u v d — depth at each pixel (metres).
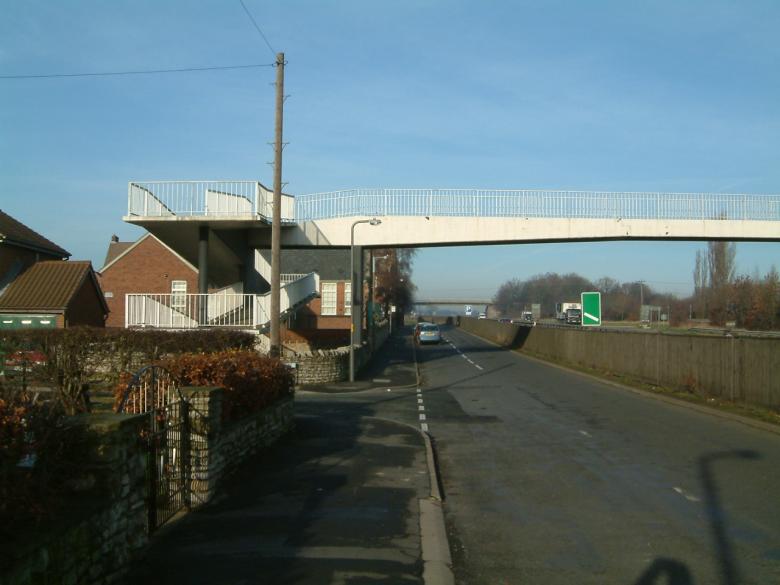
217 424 8.44
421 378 29.03
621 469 10.23
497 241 30.59
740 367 16.66
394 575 5.74
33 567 4.09
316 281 32.12
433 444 13.00
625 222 30.05
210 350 18.14
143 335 17.81
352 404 20.23
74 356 16.89
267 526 7.13
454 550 6.64
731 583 5.60
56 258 37.44
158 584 5.39
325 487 9.00
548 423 15.39
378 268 81.69
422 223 30.42
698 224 30.11
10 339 16.67
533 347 43.91
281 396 13.08
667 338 21.38
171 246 28.27
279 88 20.91
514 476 10.05
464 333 84.50
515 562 6.26
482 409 18.47
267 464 10.51
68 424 5.02
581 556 6.38
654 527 7.25
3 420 4.14
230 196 25.45
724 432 13.41
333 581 5.56
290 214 29.61
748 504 8.07
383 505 8.09
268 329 25.16
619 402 19.00
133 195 25.28
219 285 32.16
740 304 48.16
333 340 42.31
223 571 5.73
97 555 5.00
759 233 30.06
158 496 6.97
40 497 4.35
